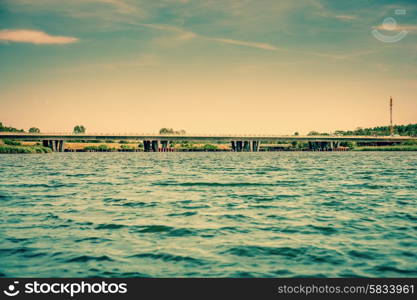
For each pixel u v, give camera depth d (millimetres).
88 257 15023
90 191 35312
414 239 17250
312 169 71000
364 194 32875
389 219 21641
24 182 44719
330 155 179750
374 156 158625
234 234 18281
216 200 29375
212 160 122562
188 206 26438
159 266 14156
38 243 16781
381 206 26266
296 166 82688
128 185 41062
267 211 24391
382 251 15570
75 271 13703
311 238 17516
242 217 22375
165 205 26859
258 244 16578
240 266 14117
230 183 43094
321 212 23984
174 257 15016
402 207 25797
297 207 25969
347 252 15461
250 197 31156
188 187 39000
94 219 21766
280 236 17875
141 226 19969
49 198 30453
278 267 14008
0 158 131500
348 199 29812
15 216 22656
